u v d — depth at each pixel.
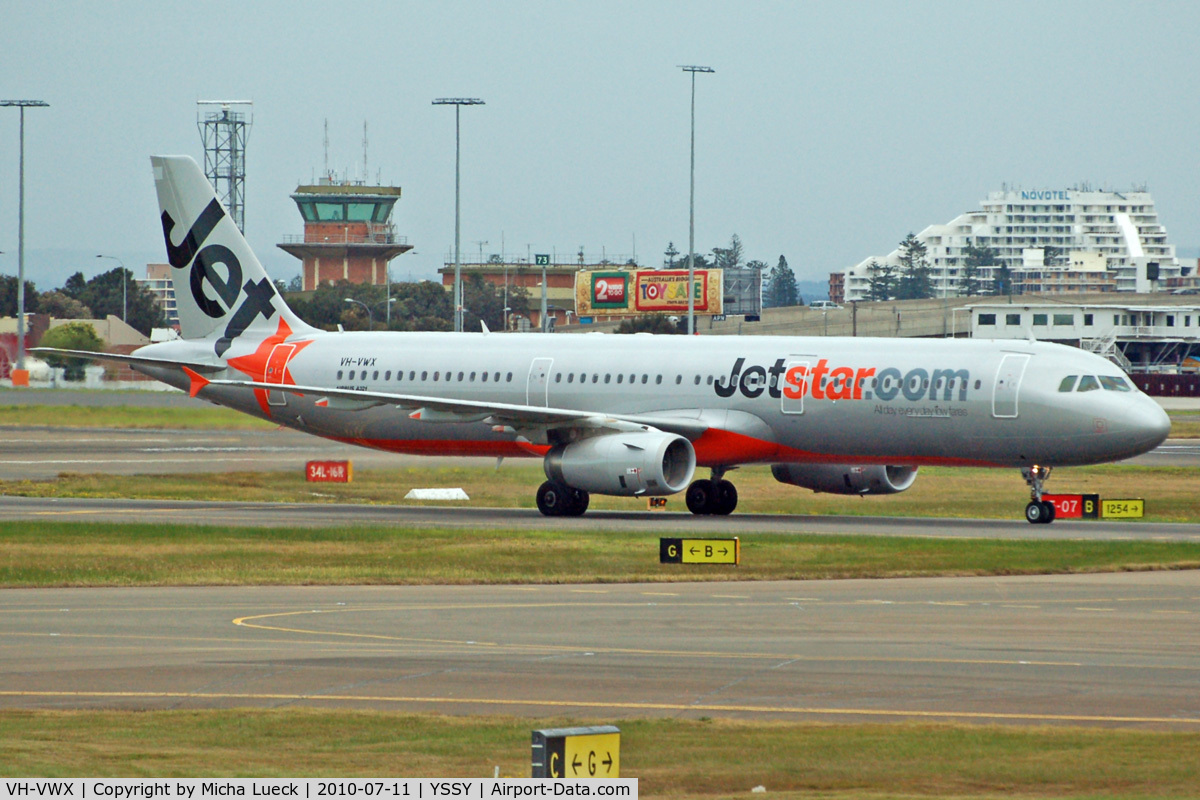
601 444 173.00
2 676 80.25
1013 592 114.56
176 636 93.50
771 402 174.38
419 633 94.94
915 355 169.62
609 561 132.50
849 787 58.09
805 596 112.56
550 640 92.31
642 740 65.38
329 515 179.38
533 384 190.00
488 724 68.81
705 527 162.75
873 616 102.12
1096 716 70.56
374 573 125.06
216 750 63.53
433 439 197.38
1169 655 86.69
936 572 126.50
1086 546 142.00
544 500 179.50
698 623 99.00
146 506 190.75
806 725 68.38
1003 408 163.12
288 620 100.31
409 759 62.31
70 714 70.75
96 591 115.12
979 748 63.78
